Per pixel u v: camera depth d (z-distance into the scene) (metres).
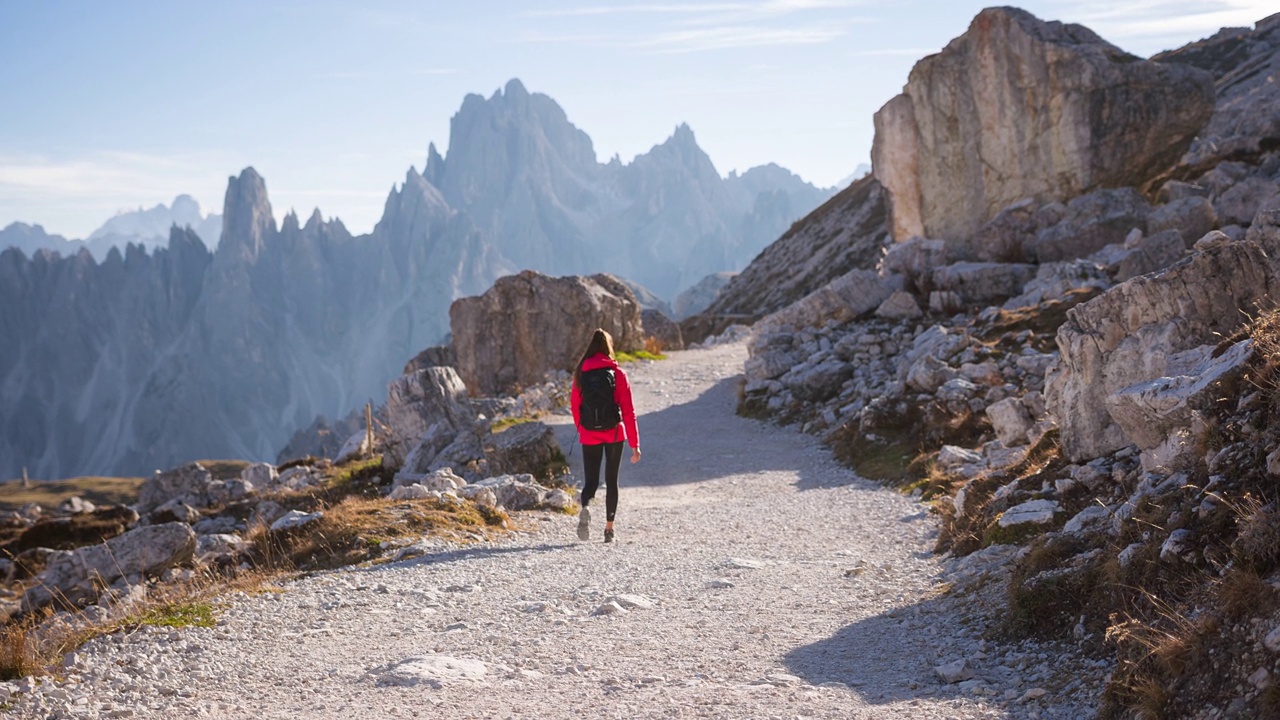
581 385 11.91
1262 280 8.70
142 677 6.36
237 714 5.47
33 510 32.66
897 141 47.03
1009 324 24.11
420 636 7.39
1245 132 46.38
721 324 73.12
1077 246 33.69
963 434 18.03
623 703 5.38
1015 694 5.23
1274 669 3.95
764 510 14.77
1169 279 8.95
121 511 23.52
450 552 11.15
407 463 20.62
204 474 26.72
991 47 43.34
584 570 10.04
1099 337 9.37
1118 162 41.03
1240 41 96.25
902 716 4.95
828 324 31.95
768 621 7.52
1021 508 9.11
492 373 37.19
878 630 7.06
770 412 26.34
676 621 7.61
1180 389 6.73
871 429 19.91
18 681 6.26
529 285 37.44
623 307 40.12
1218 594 4.61
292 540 12.40
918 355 23.53
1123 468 8.69
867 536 11.99
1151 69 40.88
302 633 7.55
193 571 12.48
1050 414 10.47
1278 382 5.69
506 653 6.73
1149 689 4.42
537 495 15.10
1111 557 6.11
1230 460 5.69
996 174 43.88
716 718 5.04
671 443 23.70
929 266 34.56
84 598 14.09
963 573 8.41
